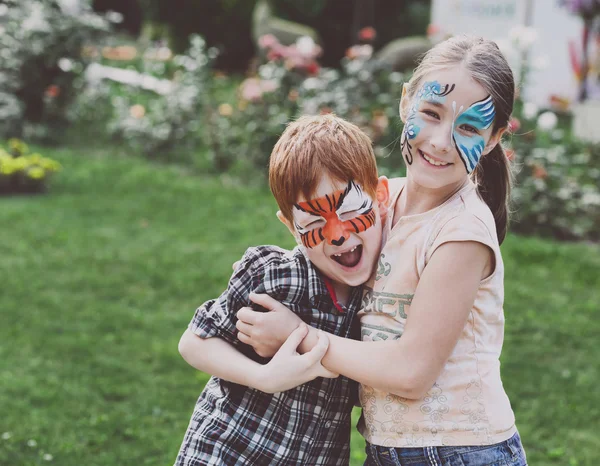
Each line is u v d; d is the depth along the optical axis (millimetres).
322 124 2008
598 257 6527
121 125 9961
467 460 1903
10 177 7770
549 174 7207
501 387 1987
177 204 7766
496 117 1935
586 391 4340
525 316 5297
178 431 3789
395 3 18578
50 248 6332
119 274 5848
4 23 9953
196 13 17953
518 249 6504
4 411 3852
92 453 3549
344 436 2088
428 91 1914
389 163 7512
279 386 1910
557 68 12914
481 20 12281
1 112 9750
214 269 6020
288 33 14641
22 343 4660
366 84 8133
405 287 1940
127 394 4141
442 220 1918
